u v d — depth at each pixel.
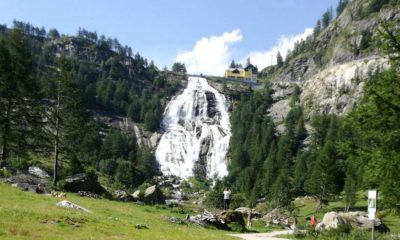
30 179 40.44
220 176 159.00
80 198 36.50
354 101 176.75
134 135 176.62
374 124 17.94
